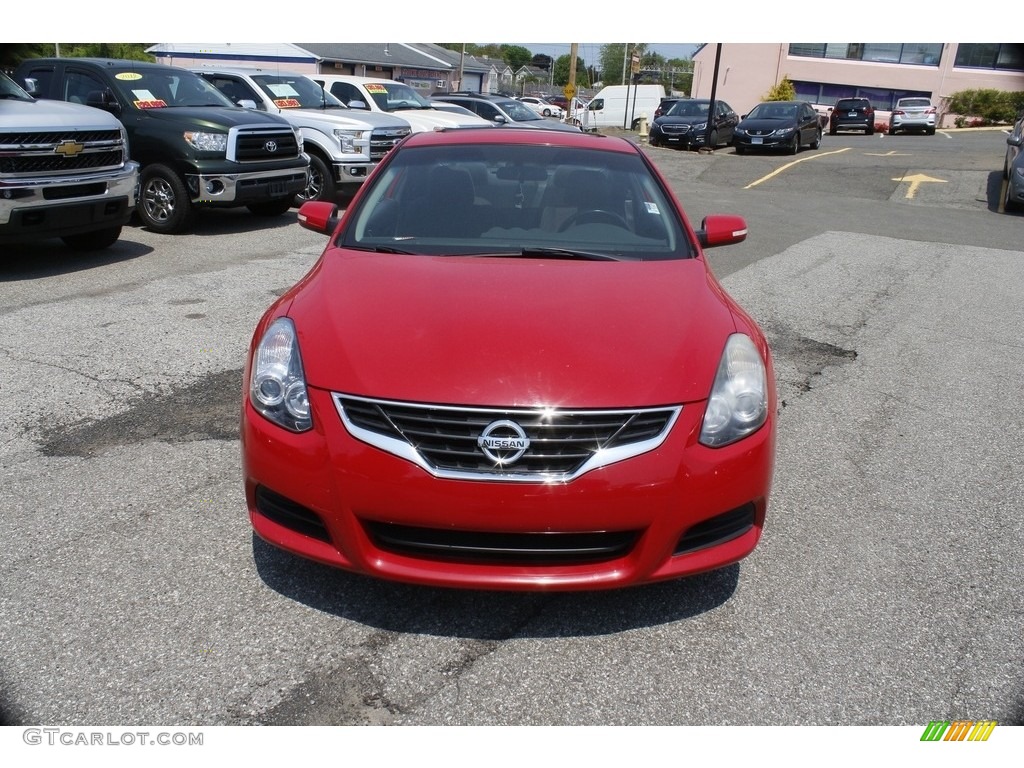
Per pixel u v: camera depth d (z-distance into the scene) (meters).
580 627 2.78
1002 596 3.04
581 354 2.64
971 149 24.75
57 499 3.47
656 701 2.47
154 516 3.36
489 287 3.06
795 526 3.49
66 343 5.42
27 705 2.37
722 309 3.11
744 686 2.54
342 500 2.52
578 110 46.72
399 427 2.50
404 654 2.62
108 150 7.57
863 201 14.84
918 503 3.74
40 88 9.91
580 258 3.49
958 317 6.94
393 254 3.45
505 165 4.07
